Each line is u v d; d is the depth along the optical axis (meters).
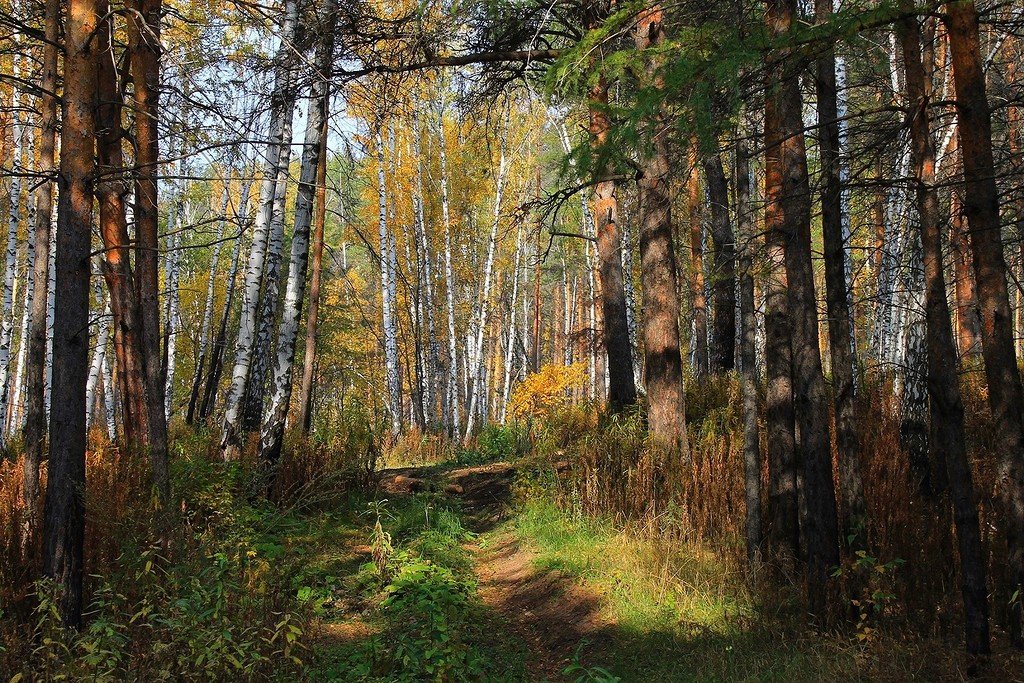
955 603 6.25
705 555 8.22
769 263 7.63
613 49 10.45
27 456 7.35
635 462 11.03
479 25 11.38
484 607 8.59
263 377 12.66
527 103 14.14
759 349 21.69
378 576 8.84
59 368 6.31
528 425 21.31
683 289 22.53
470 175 27.66
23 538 6.91
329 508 11.98
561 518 10.84
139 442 10.49
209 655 5.30
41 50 9.80
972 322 11.84
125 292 10.76
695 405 13.57
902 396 9.34
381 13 12.02
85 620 6.48
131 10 7.36
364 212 27.20
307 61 8.84
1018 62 7.92
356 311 36.84
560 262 34.25
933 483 8.17
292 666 6.10
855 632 6.14
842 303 6.92
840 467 6.95
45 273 7.89
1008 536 5.35
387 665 6.32
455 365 26.89
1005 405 5.27
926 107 5.51
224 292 34.81
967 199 5.40
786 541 7.60
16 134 16.39
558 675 6.70
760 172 12.91
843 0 6.55
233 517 9.04
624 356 14.91
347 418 15.05
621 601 7.67
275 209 13.12
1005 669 5.16
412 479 15.22
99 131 7.82
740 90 5.79
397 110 12.32
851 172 6.88
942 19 5.41
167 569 6.70
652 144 5.83
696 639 6.70
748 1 7.64
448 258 26.91
